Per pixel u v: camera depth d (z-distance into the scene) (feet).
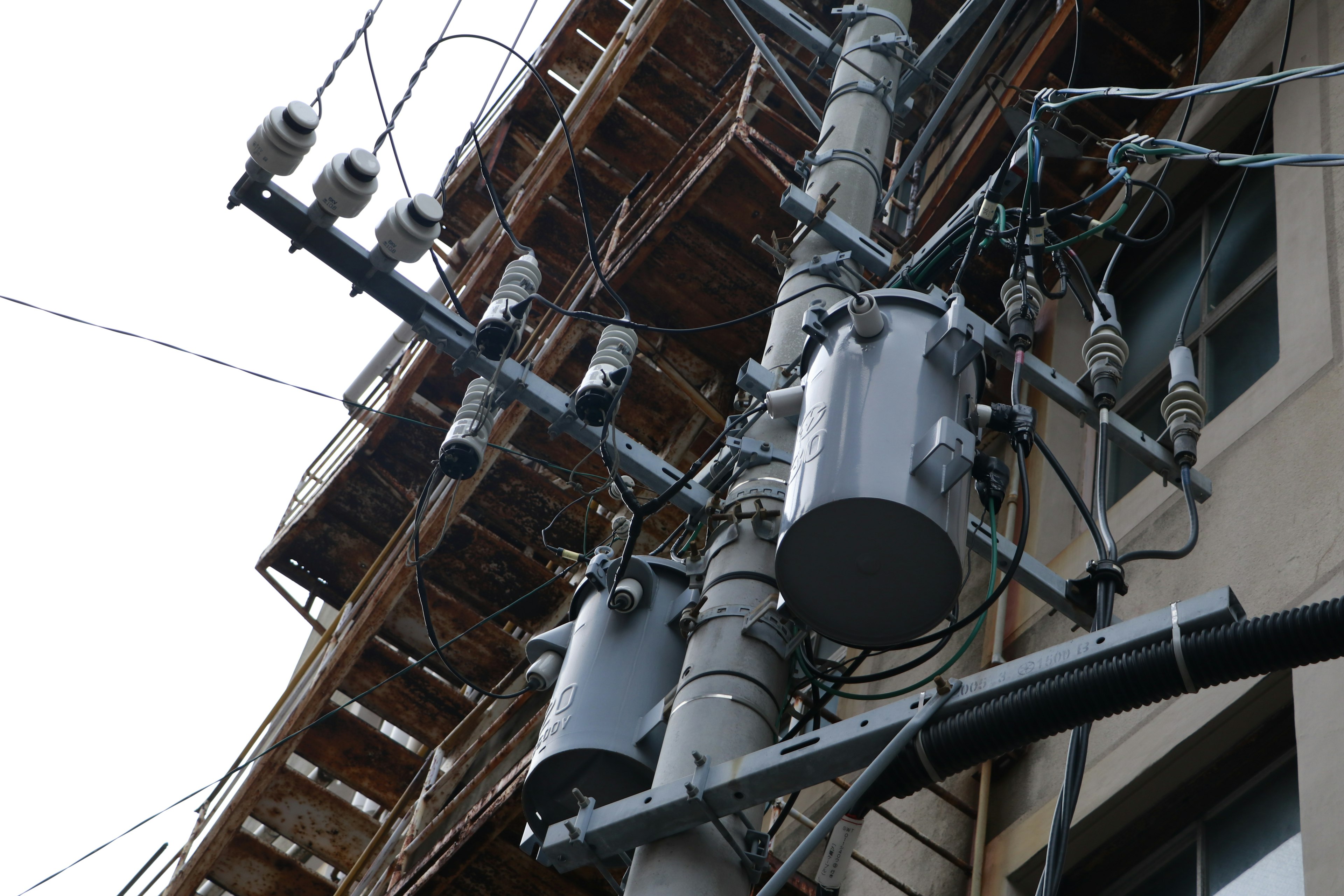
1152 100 15.98
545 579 32.91
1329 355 18.17
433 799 29.89
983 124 27.78
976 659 22.66
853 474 11.33
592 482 31.50
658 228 29.66
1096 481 13.34
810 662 13.97
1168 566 19.07
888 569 11.36
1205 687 9.14
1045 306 27.22
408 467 38.17
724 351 30.73
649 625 14.35
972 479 12.32
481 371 15.79
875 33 20.22
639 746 13.33
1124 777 17.21
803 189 17.98
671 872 10.98
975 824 19.92
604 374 15.53
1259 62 23.91
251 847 33.86
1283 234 20.70
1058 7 28.84
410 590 33.58
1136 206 25.93
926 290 17.13
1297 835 15.03
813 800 24.32
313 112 14.84
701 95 38.34
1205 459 19.76
